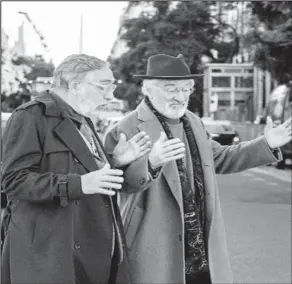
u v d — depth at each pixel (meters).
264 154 2.98
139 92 36.53
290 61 14.13
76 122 2.41
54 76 2.45
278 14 12.73
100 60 2.48
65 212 2.26
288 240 6.73
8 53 40.06
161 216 2.83
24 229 2.24
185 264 2.88
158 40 32.41
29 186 2.18
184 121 3.05
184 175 2.89
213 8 32.44
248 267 5.50
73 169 2.30
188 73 2.96
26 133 2.25
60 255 2.23
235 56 37.03
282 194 11.09
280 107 19.81
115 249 2.45
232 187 12.35
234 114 34.06
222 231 2.99
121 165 2.57
